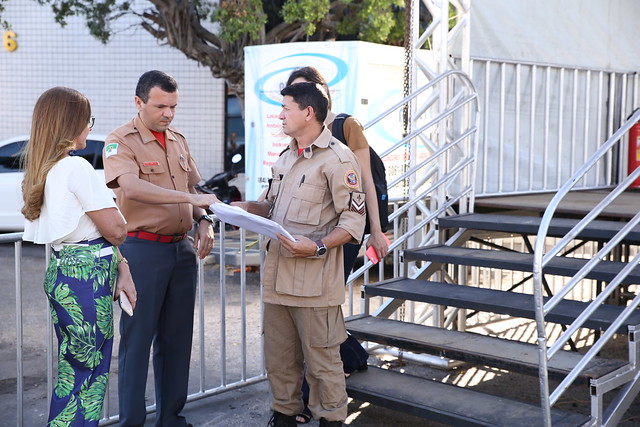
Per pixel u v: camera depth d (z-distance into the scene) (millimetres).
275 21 12914
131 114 15289
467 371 5305
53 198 3027
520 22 6113
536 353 3906
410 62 5566
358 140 3812
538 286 3242
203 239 3879
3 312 6898
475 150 5477
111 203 3113
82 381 3098
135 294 3361
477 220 5121
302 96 3469
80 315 3053
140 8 14750
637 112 3848
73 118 3062
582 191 6691
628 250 6344
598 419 3473
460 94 5539
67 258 3068
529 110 6328
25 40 15617
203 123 14836
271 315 3713
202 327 4438
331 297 3527
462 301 4270
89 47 15289
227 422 4254
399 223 5688
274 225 3262
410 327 4477
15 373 5207
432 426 4293
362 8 11188
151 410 4230
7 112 15906
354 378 4141
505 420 3514
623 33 7051
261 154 8703
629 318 3885
